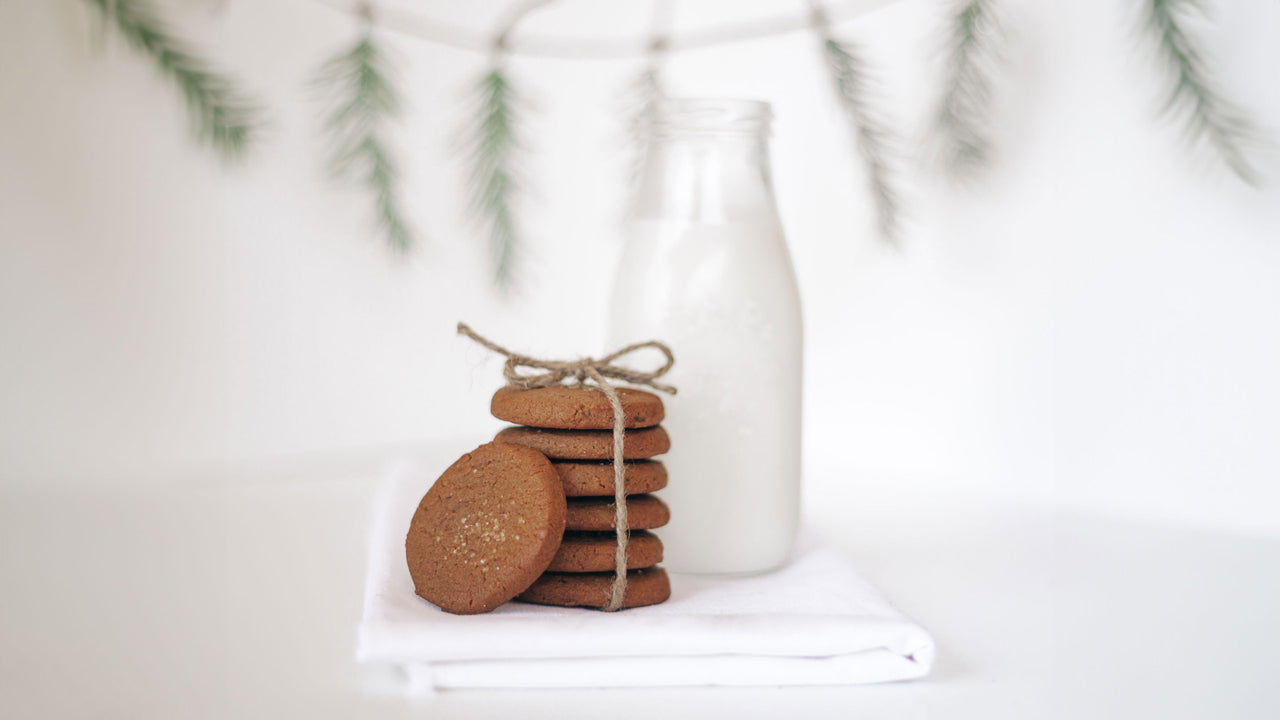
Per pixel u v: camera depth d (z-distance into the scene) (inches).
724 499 23.9
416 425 39.3
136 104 36.4
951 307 37.0
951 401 37.4
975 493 34.7
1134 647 22.5
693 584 23.4
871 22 36.4
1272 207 33.9
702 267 24.1
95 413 37.0
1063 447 36.3
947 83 34.3
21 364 36.3
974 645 22.3
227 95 33.6
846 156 37.2
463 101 37.8
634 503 22.0
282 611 23.5
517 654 19.9
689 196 24.4
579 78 37.9
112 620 23.0
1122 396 35.6
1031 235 35.9
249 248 37.8
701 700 19.9
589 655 20.0
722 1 37.3
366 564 26.5
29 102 35.8
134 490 33.5
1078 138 35.3
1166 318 35.0
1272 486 34.6
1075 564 27.6
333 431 38.8
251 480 34.7
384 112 35.8
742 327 24.0
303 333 38.4
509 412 22.1
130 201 36.7
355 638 22.3
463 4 37.3
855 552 28.0
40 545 27.6
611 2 37.6
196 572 25.8
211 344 37.9
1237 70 33.5
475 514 21.3
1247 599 25.4
